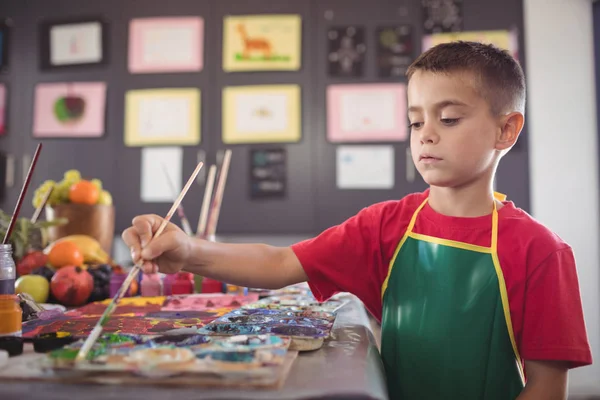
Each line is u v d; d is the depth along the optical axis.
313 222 2.53
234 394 0.45
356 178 2.52
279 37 2.57
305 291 1.05
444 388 0.72
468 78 0.68
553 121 2.50
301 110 2.54
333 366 0.53
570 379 2.46
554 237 0.73
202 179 2.55
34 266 1.11
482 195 0.75
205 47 2.59
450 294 0.73
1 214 1.15
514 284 0.71
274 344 0.55
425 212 0.79
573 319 0.68
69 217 1.41
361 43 2.54
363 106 2.53
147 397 0.44
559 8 2.50
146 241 0.62
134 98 2.61
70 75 2.65
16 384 0.47
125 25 2.63
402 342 0.75
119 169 2.60
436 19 2.51
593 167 2.48
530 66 2.51
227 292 1.08
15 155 2.66
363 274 0.80
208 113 2.58
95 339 0.54
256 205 2.54
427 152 0.70
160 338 0.58
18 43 2.68
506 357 0.71
